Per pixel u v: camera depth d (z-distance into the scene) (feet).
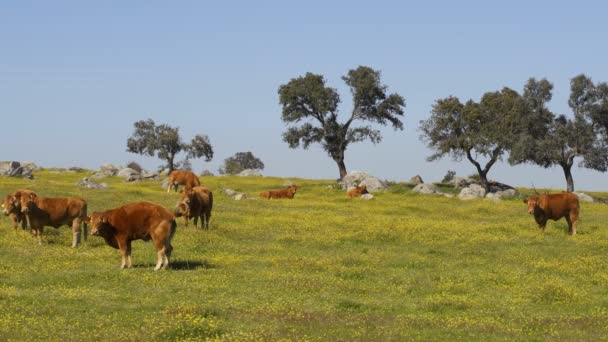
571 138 225.15
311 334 42.70
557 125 230.07
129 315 46.83
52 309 47.96
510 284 62.08
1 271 60.95
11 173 187.01
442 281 63.10
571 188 234.58
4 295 51.67
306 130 271.69
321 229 98.89
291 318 46.91
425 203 163.53
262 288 57.72
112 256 69.87
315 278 62.03
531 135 232.53
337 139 272.51
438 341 41.96
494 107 240.12
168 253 64.54
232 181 266.16
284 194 171.12
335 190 213.25
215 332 41.88
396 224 105.19
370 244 87.66
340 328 44.52
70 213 76.84
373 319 47.70
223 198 149.69
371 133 266.77
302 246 84.74
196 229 90.79
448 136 242.99
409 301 55.26
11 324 42.98
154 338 40.37
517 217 129.59
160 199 128.98
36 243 75.92
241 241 86.43
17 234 79.36
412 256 77.82
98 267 64.75
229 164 548.31
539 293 56.24
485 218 128.47
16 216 82.48
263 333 41.83
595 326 46.16
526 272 68.39
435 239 91.40
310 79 268.00
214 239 83.10
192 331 41.60
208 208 93.50
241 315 47.29
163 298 52.65
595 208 158.10
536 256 77.82
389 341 41.22
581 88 226.58
